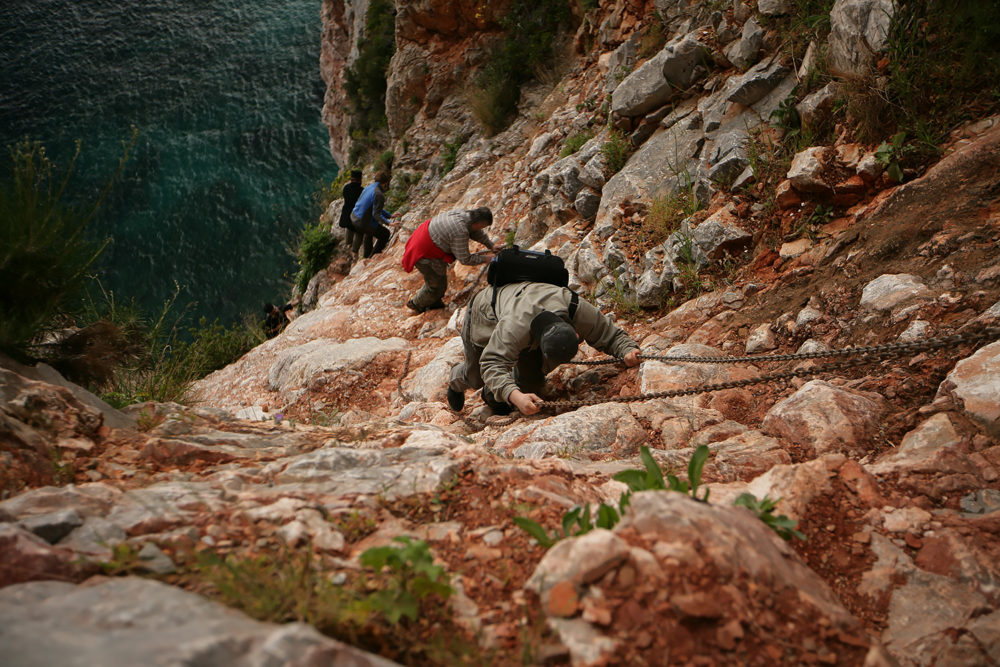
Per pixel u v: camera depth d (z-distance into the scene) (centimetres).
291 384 752
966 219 477
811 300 509
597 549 201
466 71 1580
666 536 210
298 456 312
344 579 213
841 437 359
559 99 1241
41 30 4466
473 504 265
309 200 3338
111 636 163
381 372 732
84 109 3975
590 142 891
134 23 4472
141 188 3425
